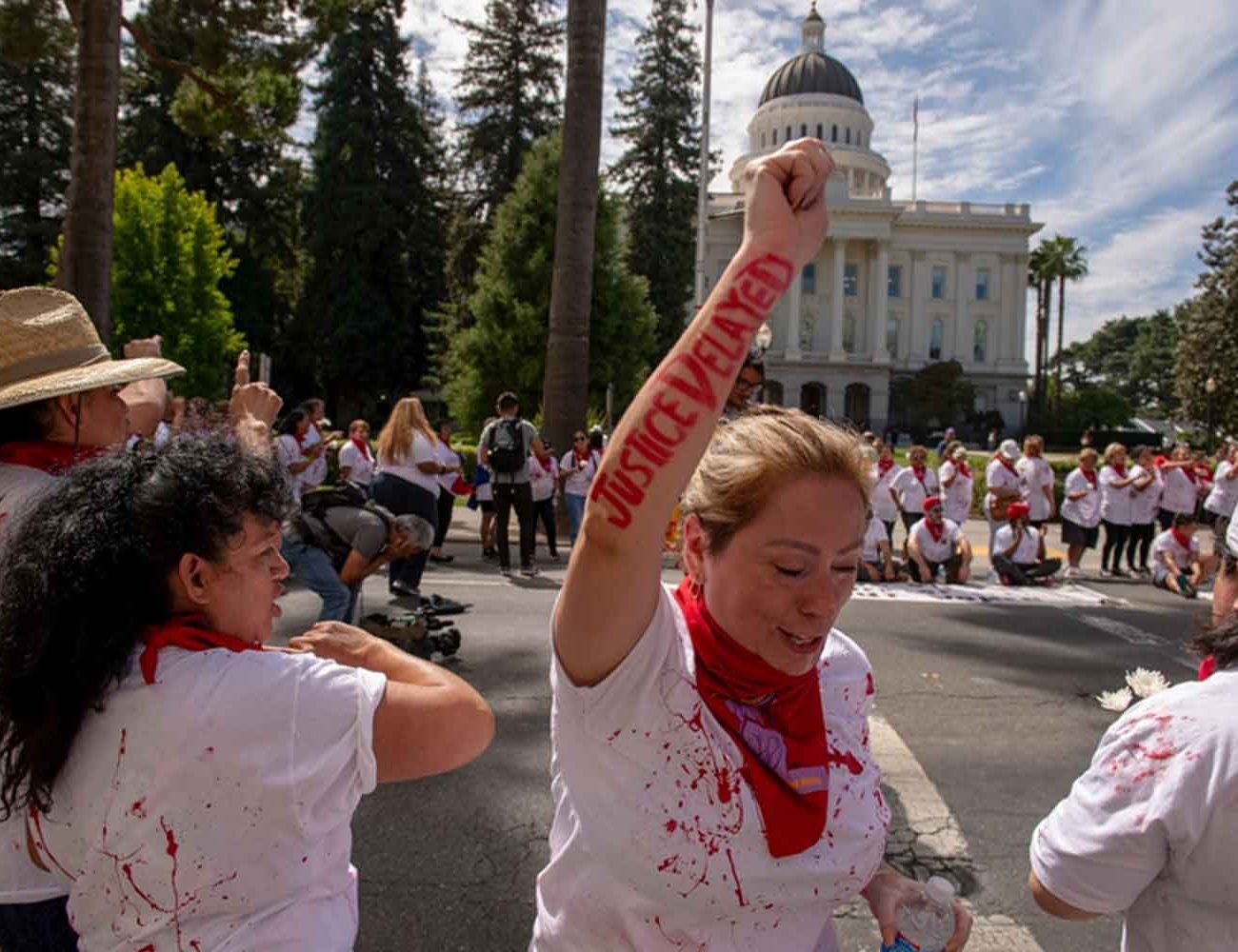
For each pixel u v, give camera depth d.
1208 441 39.94
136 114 42.53
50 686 1.27
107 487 1.38
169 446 1.47
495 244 30.55
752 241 1.21
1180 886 1.42
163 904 1.28
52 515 1.37
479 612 7.55
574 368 14.16
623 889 1.34
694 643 1.37
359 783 1.36
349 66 42.41
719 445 1.37
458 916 3.02
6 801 1.33
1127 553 12.95
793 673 1.35
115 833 1.27
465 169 42.75
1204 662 1.60
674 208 45.34
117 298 32.06
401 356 44.09
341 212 41.75
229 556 1.38
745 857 1.31
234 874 1.29
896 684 5.78
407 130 43.72
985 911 3.15
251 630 1.45
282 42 14.31
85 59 11.00
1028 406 76.12
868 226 72.38
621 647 1.24
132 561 1.32
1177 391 46.12
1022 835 3.71
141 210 32.44
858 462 1.33
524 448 9.70
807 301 73.38
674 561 8.48
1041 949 2.93
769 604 1.30
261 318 44.53
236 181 43.78
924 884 1.56
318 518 4.72
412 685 1.47
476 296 30.38
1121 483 11.91
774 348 73.62
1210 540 13.41
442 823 3.68
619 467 1.18
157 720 1.27
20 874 1.49
